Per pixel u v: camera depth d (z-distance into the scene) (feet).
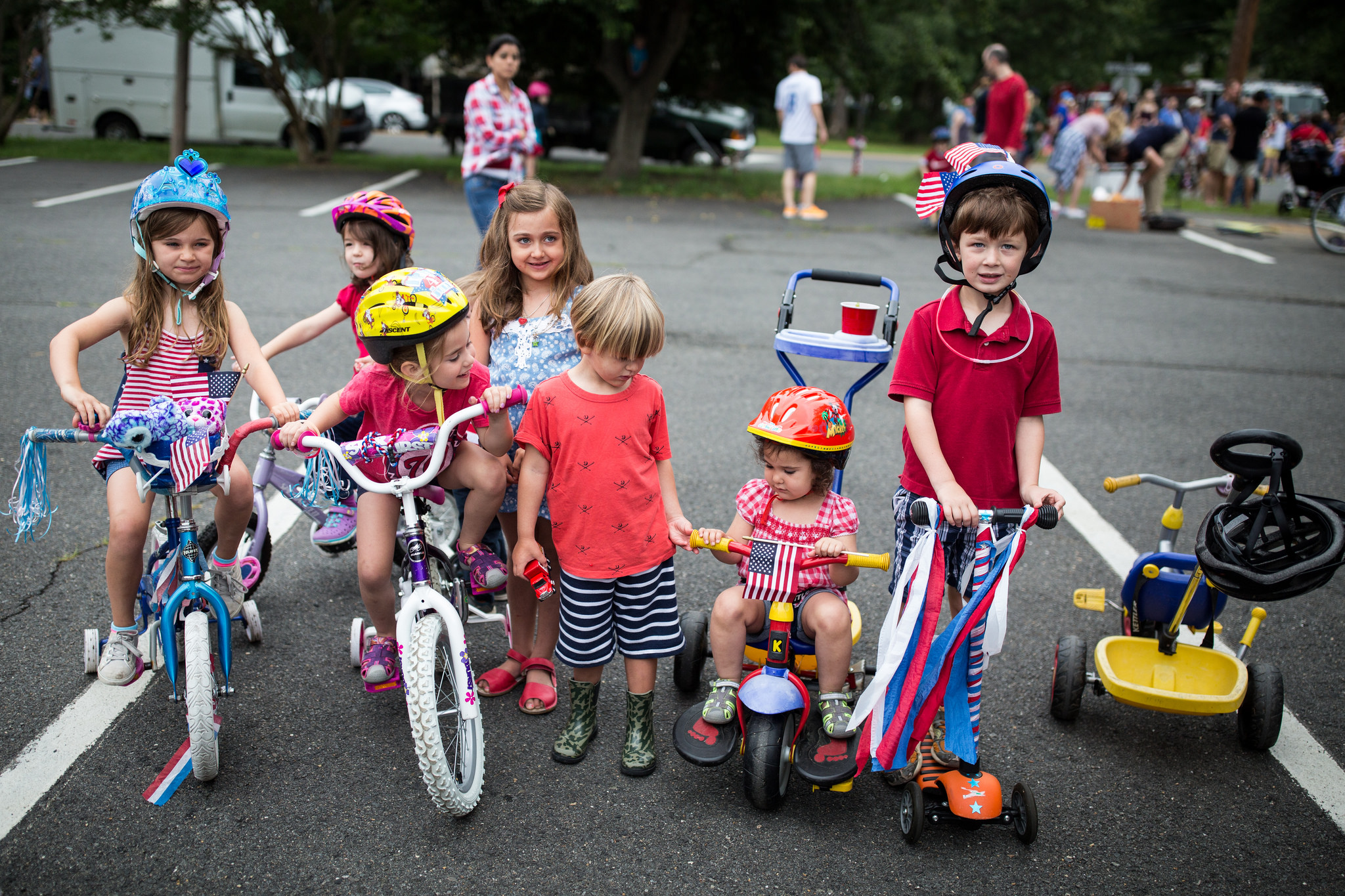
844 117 146.72
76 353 9.43
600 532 9.20
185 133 55.11
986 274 8.70
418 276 8.73
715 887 8.20
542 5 49.57
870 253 36.04
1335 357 24.86
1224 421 19.97
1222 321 28.17
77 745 9.55
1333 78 118.32
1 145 58.03
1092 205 45.37
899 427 19.07
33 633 11.25
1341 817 9.29
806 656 9.57
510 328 10.44
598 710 10.69
